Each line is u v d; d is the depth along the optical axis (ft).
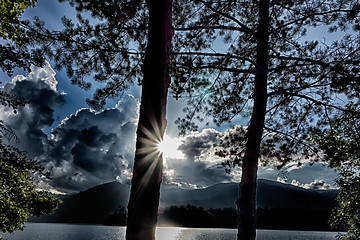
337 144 25.05
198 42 27.40
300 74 27.96
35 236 349.61
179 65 25.26
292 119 30.14
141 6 21.07
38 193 43.62
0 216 35.12
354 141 26.53
